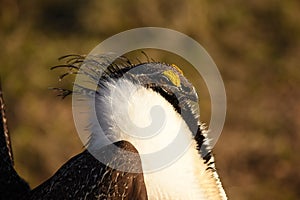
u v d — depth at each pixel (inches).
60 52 970.1
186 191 413.1
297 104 1011.3
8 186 468.8
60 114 916.0
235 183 935.7
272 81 1029.8
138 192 400.5
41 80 941.2
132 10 987.9
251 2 1076.5
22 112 920.3
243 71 1024.2
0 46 975.6
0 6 997.8
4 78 943.7
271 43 1064.8
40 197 419.2
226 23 1047.6
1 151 477.4
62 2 1003.3
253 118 986.1
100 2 991.0
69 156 896.3
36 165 889.5
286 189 951.0
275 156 964.0
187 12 998.4
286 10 1104.2
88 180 404.8
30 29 993.5
